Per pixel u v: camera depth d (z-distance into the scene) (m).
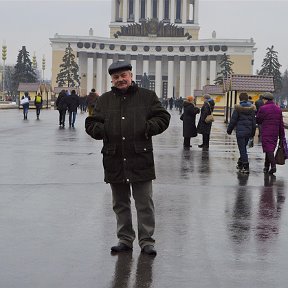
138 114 8.00
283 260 7.88
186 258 7.91
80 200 11.91
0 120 45.19
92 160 19.17
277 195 13.01
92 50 153.38
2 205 11.27
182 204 11.73
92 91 36.81
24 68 132.00
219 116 65.31
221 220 10.30
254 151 23.94
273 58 136.50
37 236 8.95
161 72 159.50
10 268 7.37
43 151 21.97
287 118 57.16
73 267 7.45
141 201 8.20
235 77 41.31
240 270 7.42
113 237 8.95
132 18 171.62
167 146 25.55
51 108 83.75
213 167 18.03
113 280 6.98
